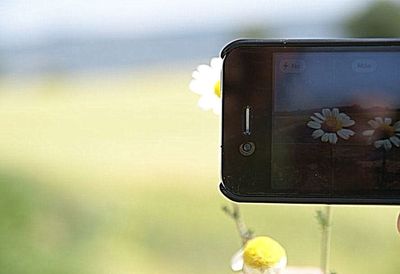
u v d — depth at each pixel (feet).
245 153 1.17
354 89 1.16
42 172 3.05
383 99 1.16
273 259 1.23
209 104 1.39
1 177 2.91
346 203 1.16
